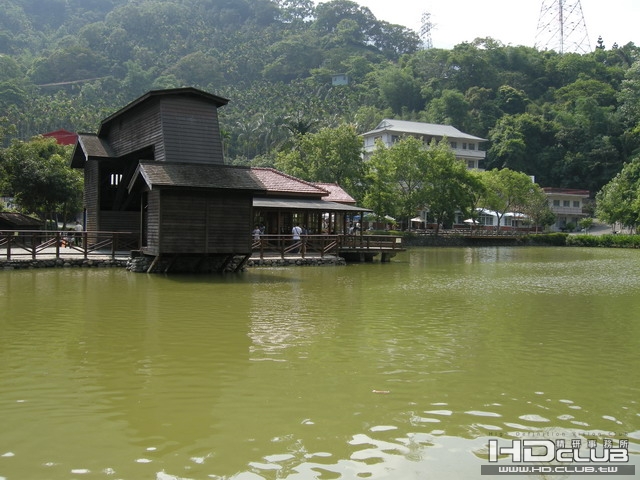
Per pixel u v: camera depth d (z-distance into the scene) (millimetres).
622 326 14328
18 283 20516
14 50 175375
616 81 137875
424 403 8062
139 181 25094
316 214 38906
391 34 196625
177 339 11750
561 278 28000
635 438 6977
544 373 9773
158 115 26812
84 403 7867
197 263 26297
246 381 8930
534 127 115750
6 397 8094
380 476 5883
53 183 43625
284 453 6355
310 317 14727
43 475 5750
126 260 27062
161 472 5859
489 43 151125
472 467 6133
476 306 17484
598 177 109625
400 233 63094
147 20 186375
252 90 139000
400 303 17766
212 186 23609
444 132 101375
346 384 8859
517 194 75750
